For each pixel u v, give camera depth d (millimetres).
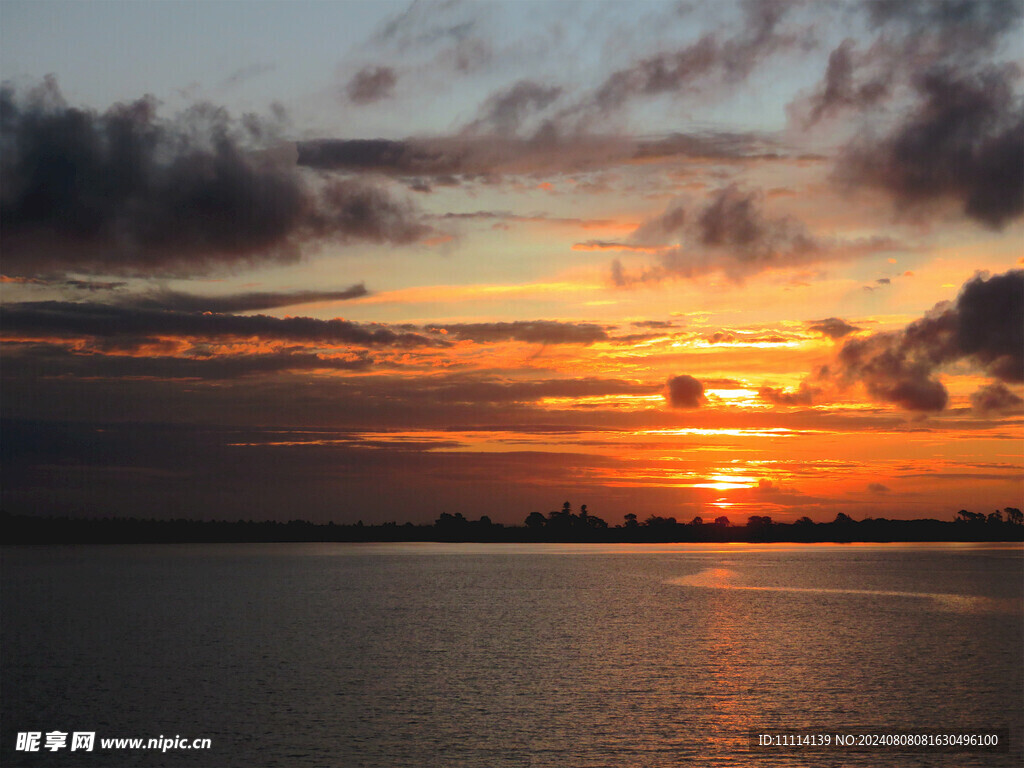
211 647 62625
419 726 40219
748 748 37219
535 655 59000
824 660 56906
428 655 58906
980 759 35938
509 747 37250
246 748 37281
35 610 89562
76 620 80438
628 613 86625
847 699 45500
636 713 42500
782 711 42969
